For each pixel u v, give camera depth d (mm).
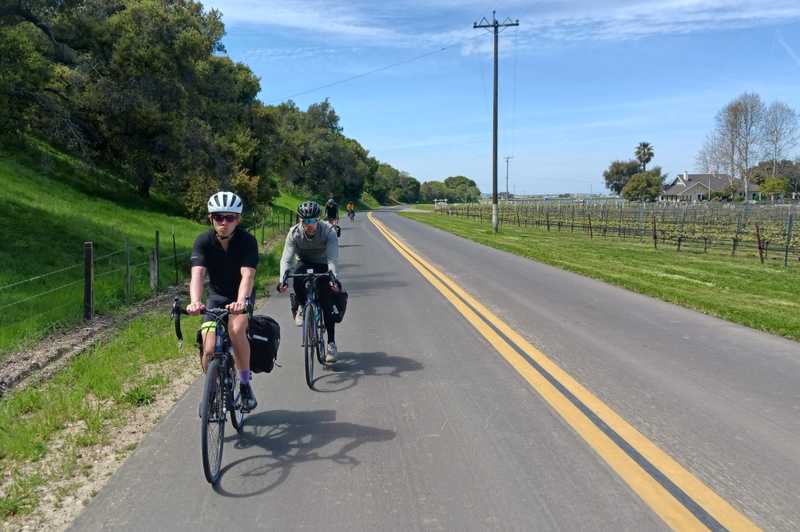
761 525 3371
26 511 3734
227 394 4516
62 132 17328
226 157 31688
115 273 14383
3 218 17016
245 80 47625
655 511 3537
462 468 4172
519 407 5406
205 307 4418
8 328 8656
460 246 25500
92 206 24625
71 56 16969
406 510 3611
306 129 102250
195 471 4242
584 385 6035
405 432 4875
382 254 22094
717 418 5070
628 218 48406
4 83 13797
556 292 12414
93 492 3984
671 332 8570
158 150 22234
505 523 3434
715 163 83812
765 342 7938
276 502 3760
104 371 6652
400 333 8703
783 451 4383
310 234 6539
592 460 4258
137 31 18281
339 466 4262
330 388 6129
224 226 4453
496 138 36156
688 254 23344
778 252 24922
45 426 5121
